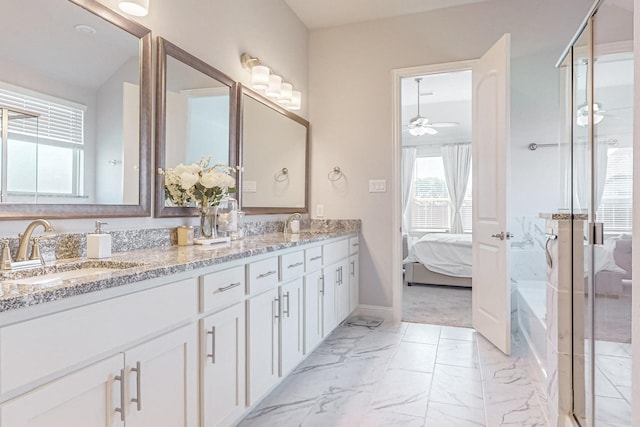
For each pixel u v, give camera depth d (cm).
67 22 159
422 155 751
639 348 92
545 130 330
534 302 297
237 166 270
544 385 231
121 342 116
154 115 202
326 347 296
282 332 217
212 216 221
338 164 380
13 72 140
